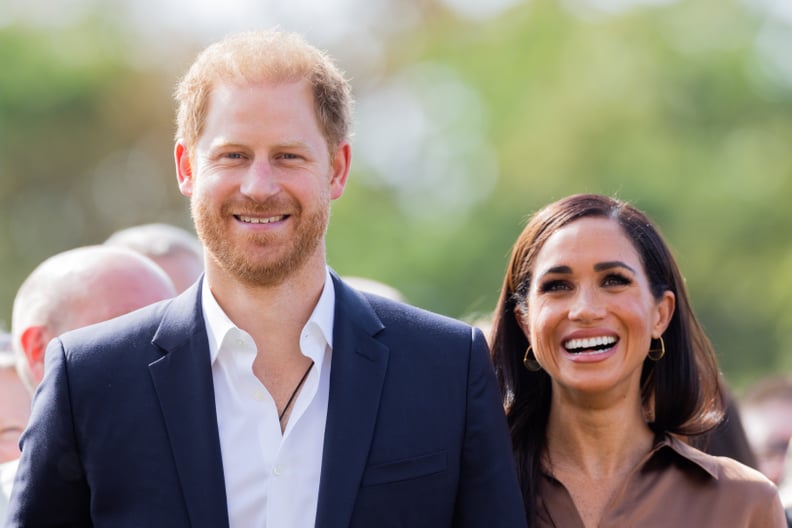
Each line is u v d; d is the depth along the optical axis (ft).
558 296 38.24
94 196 217.56
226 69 34.65
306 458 34.35
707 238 169.99
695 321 40.75
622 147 172.45
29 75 200.54
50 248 215.92
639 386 39.63
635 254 38.34
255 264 33.94
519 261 39.58
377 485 34.06
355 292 36.70
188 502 33.40
